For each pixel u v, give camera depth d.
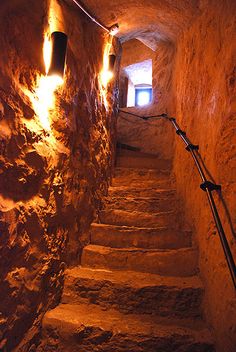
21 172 1.26
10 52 1.18
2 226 1.11
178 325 1.62
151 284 1.78
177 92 3.27
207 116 1.82
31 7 1.36
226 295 1.28
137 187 3.10
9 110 1.16
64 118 1.78
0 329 1.15
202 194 1.90
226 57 1.43
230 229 1.26
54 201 1.65
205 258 1.76
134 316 1.71
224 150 1.37
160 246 2.24
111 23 2.58
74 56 1.97
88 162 2.29
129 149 4.19
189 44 2.58
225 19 1.53
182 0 2.17
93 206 2.43
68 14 1.88
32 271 1.42
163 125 4.13
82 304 1.78
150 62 5.17
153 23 2.88
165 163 3.66
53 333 1.52
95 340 1.49
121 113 4.81
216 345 1.40
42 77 1.47
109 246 2.28
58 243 1.74
